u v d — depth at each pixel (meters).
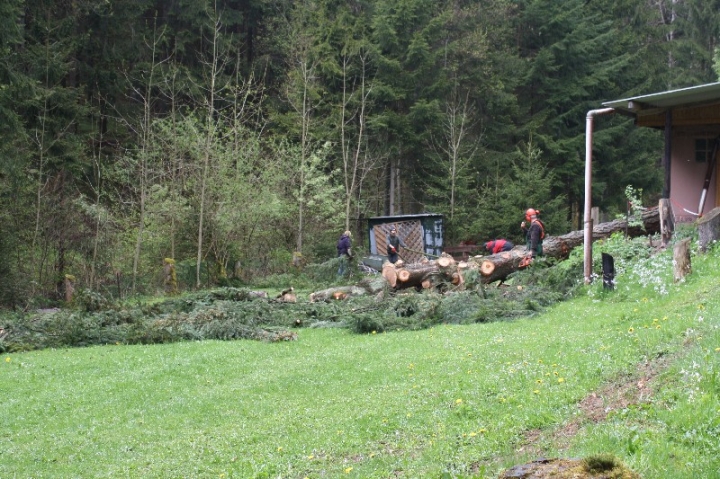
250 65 47.69
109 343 16.66
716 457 6.03
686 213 22.12
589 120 18.75
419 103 42.78
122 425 10.45
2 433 10.30
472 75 45.56
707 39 53.09
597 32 48.78
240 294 20.91
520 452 7.21
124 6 40.47
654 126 22.12
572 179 46.06
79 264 28.62
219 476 8.00
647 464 5.98
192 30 45.69
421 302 18.05
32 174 31.52
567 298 17.36
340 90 45.06
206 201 31.95
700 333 9.93
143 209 30.27
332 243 38.41
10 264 25.86
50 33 37.25
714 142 21.81
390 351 13.80
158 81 41.91
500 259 20.88
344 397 10.90
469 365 11.45
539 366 10.28
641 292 15.52
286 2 47.28
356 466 7.75
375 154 43.31
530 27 48.72
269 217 34.28
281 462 8.27
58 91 35.50
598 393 8.67
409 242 31.91
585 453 6.60
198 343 16.06
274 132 41.38
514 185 38.94
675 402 7.48
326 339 16.16
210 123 32.66
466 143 44.47
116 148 41.28
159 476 8.16
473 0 48.28
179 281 30.33
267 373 12.85
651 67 50.94
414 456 7.79
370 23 45.97
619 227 23.19
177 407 11.13
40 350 16.14
